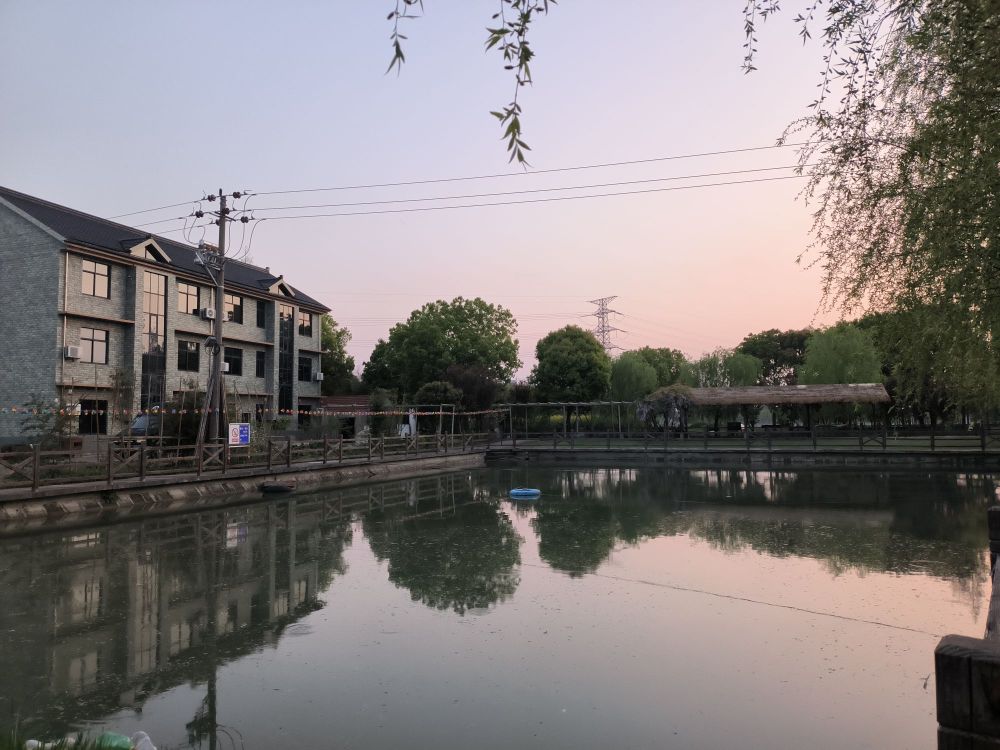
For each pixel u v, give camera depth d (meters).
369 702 4.70
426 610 6.89
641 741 4.13
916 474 21.25
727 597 7.30
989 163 4.42
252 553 9.68
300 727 4.33
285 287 31.83
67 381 20.48
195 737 4.20
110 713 4.56
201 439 17.02
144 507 13.88
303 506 14.70
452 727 4.32
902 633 6.07
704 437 30.48
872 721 4.38
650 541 10.61
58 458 15.56
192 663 5.46
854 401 28.69
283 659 5.53
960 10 4.41
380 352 45.91
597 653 5.62
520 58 2.58
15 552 9.69
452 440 28.09
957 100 4.62
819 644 5.81
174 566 8.84
